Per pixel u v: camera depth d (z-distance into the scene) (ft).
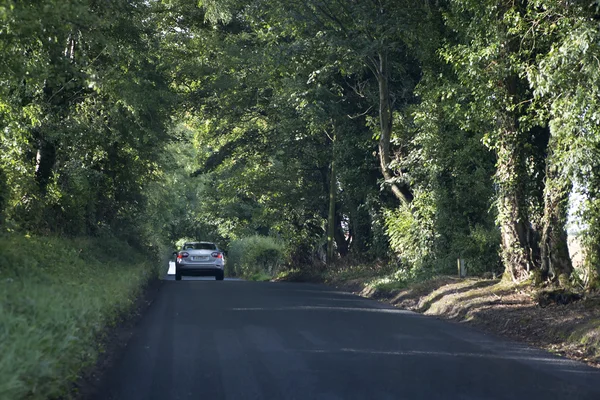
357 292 81.46
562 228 51.08
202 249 112.78
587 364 31.09
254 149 122.72
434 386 25.25
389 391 24.34
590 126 41.09
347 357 31.17
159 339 36.37
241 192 126.21
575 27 41.45
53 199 71.26
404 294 66.44
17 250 47.88
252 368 28.37
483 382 26.14
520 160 54.80
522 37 48.42
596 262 47.16
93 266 64.44
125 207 104.01
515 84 53.01
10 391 18.80
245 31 105.19
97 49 61.26
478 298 52.65
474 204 71.61
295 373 27.37
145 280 79.15
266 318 46.50
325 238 118.01
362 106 92.99
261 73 101.04
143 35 77.25
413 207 77.41
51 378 22.57
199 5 84.28
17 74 36.17
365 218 106.52
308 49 80.64
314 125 91.30
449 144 70.08
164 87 81.97
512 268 55.83
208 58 103.14
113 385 25.16
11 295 31.86
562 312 43.52
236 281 102.42
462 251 69.97
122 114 74.69
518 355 32.94
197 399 23.09
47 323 27.37
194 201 204.23
